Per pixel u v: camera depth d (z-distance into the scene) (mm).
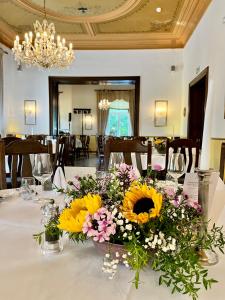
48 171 1451
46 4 5102
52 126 7438
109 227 699
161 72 7031
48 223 879
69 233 815
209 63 4414
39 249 875
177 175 1289
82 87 13109
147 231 691
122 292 659
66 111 13055
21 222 1091
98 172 1311
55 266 777
